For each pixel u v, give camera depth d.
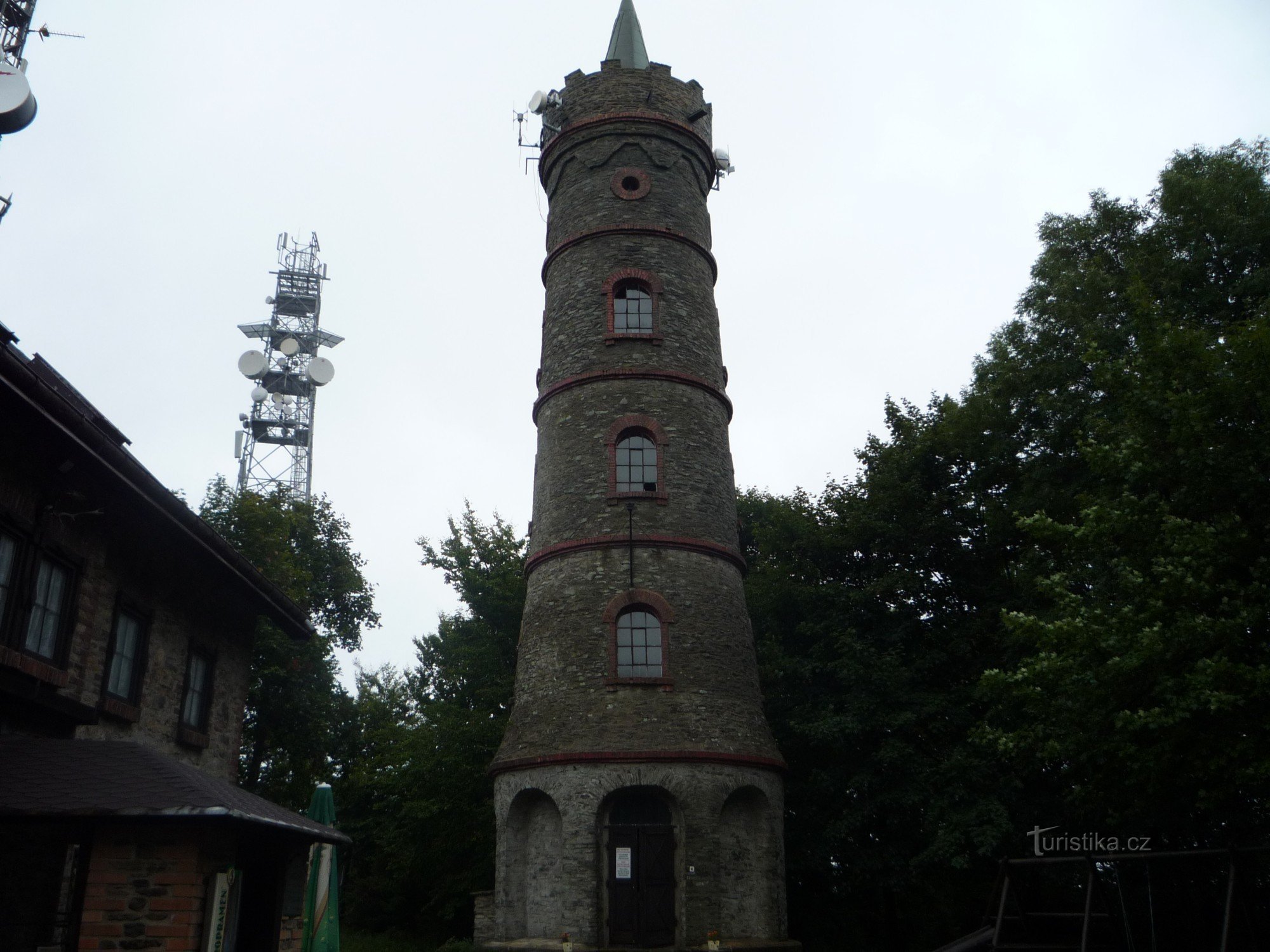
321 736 31.55
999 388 23.11
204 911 10.20
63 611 12.81
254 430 48.66
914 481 24.38
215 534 15.45
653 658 20.69
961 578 24.55
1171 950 18.69
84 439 11.83
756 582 26.70
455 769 28.28
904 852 22.02
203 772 12.67
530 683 21.27
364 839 39.59
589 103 25.81
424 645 44.50
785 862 23.53
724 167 27.66
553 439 23.11
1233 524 13.16
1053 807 20.27
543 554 22.11
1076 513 20.56
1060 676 14.06
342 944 31.47
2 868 10.40
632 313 23.84
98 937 9.77
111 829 10.05
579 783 19.25
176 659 15.95
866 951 25.53
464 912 32.53
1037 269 23.83
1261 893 18.34
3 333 10.26
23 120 13.03
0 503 11.42
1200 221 20.20
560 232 25.23
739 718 20.47
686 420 22.86
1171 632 12.66
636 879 18.98
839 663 22.84
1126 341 20.03
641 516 21.62
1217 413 13.70
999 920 13.15
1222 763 12.64
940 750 23.03
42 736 12.13
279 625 19.62
